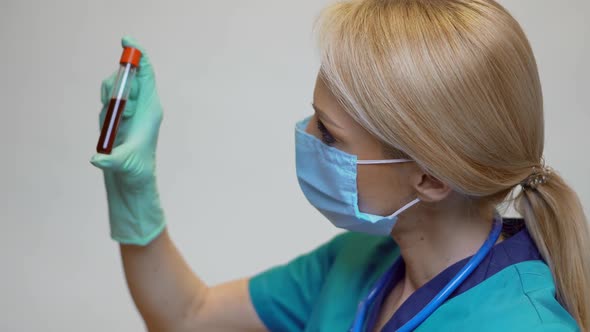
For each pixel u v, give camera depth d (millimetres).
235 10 1525
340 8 887
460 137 806
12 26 1534
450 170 819
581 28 1480
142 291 1100
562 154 1521
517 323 799
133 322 1654
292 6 1521
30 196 1601
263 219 1623
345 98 830
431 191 876
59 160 1588
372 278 1075
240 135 1581
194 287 1152
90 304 1643
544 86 1502
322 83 889
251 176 1601
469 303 870
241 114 1571
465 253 928
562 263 886
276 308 1175
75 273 1631
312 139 931
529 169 883
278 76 1550
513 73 819
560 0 1477
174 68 1548
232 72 1552
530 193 912
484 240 935
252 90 1559
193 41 1538
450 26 808
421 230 942
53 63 1550
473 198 904
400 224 941
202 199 1611
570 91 1500
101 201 1605
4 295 1626
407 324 894
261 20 1528
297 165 979
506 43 818
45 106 1567
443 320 874
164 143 1581
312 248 1634
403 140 813
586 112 1504
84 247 1622
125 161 909
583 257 884
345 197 915
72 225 1614
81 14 1530
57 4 1527
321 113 893
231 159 1593
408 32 809
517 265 888
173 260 1114
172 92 1559
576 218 893
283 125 1573
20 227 1608
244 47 1540
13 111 1569
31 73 1554
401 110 801
